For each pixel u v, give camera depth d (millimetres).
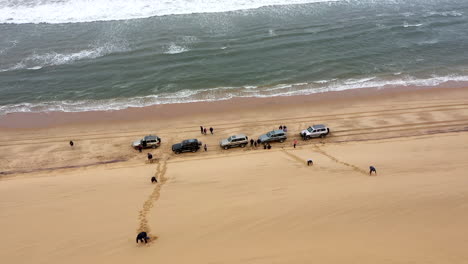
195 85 45156
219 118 38844
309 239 13609
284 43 54312
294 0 69375
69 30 60438
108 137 36062
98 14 65438
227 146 33156
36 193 22578
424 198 16500
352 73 46719
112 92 44250
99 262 13484
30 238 16047
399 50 51938
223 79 46219
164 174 25844
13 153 33594
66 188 23219
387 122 36219
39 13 66188
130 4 68438
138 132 36781
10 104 42344
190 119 38812
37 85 46031
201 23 61281
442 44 53000
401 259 11758
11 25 62688
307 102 41094
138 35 57844
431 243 12789
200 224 15820
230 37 56531
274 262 11984
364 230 14078
